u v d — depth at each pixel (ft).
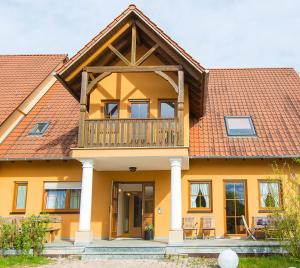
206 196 47.67
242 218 45.80
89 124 41.52
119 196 49.52
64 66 42.04
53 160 48.75
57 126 52.80
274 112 53.62
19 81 59.57
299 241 31.94
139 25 42.80
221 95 58.70
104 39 42.52
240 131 49.90
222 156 45.62
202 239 44.62
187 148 39.60
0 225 38.37
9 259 34.63
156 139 40.42
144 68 41.68
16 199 49.08
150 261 34.50
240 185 47.78
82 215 39.99
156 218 46.73
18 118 54.24
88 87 42.32
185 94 45.68
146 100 46.37
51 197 49.03
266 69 67.62
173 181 39.47
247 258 34.27
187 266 31.96
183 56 40.81
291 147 46.73
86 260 35.58
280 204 35.40
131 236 49.42
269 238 42.37
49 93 61.62
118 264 33.12
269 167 47.50
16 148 49.11
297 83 61.72
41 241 37.40
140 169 47.57
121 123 41.19
